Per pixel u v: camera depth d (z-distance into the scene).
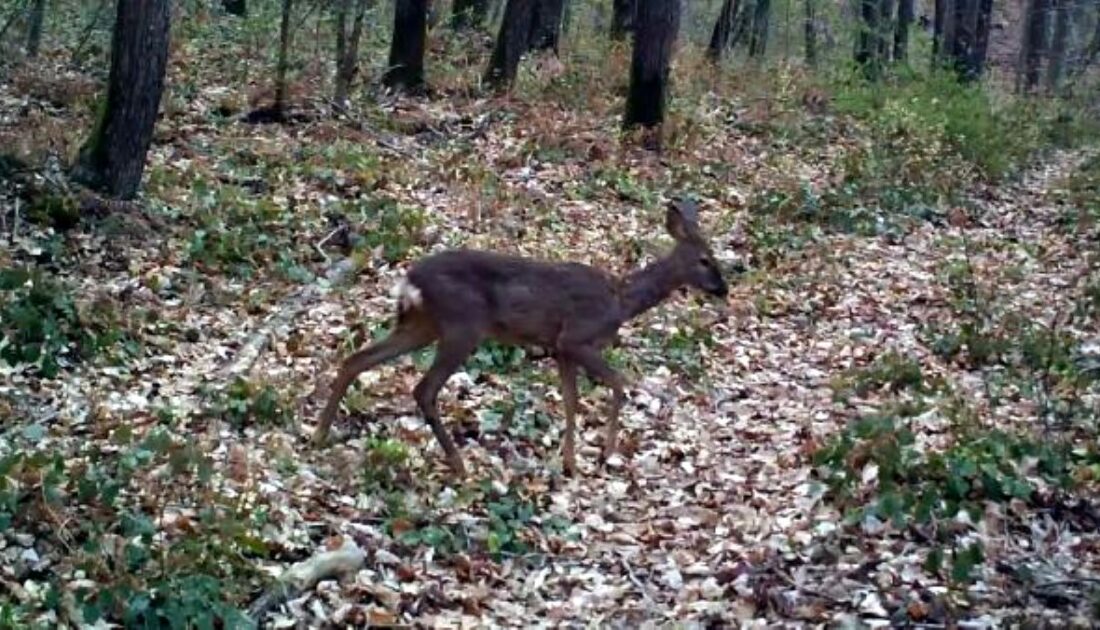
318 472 7.54
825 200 15.04
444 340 7.71
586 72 19.69
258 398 8.12
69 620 5.80
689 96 19.62
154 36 11.33
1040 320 11.66
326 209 12.12
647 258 12.29
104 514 6.59
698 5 35.81
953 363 10.45
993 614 6.32
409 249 11.46
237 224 11.48
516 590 6.71
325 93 16.27
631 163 15.58
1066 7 29.89
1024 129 21.95
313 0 18.33
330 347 9.45
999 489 7.48
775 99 20.00
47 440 7.56
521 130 16.09
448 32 21.58
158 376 8.73
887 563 6.84
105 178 11.30
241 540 6.53
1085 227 15.55
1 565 6.17
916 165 16.94
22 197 10.77
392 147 14.80
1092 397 9.51
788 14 28.73
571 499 7.73
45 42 18.23
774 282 12.22
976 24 27.45
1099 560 7.02
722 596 6.61
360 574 6.59
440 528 7.09
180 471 6.96
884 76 23.78
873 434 7.85
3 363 8.47
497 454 8.17
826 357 10.53
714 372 10.01
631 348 10.05
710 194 14.95
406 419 8.43
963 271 13.00
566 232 12.82
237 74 17.19
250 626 5.93
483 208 12.95
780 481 8.03
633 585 6.77
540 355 9.58
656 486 8.04
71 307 9.02
